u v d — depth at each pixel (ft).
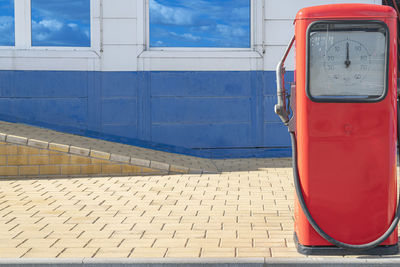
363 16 13.66
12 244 14.62
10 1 30.60
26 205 19.39
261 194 21.21
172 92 30.96
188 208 18.89
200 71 31.01
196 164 27.91
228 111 31.22
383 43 13.73
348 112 13.85
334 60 13.82
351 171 13.91
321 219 13.96
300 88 13.99
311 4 31.17
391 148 13.97
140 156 26.81
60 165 25.17
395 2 34.24
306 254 13.80
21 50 30.40
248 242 14.82
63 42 30.86
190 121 31.12
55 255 13.62
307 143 13.96
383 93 13.80
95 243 14.73
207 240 15.01
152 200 20.17
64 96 30.63
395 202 14.15
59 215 17.92
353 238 13.93
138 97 30.89
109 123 30.86
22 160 24.99
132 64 30.76
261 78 31.17
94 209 18.75
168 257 13.38
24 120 30.53
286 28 31.12
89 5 30.73
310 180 13.96
